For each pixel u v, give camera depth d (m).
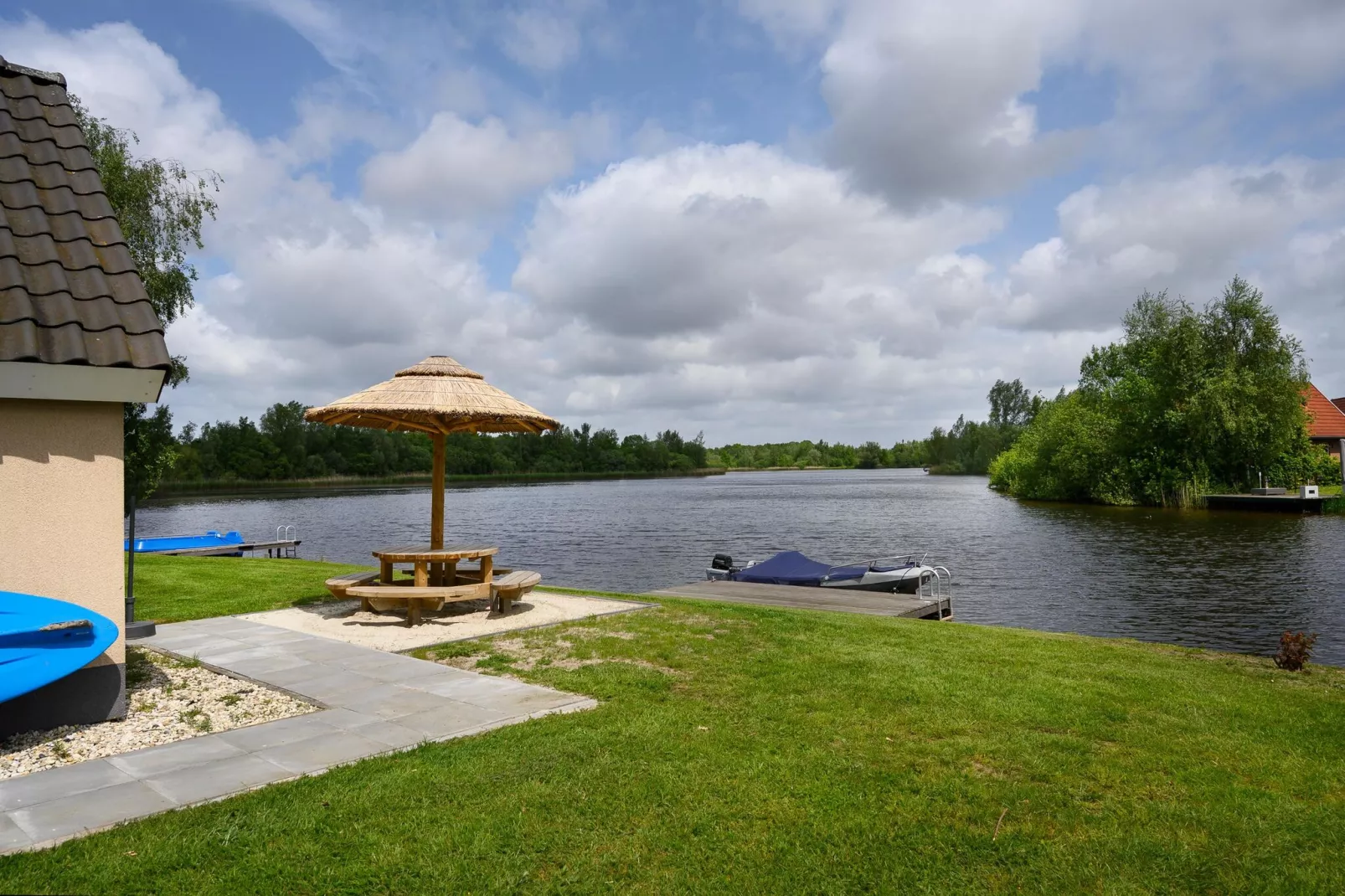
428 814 4.19
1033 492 57.72
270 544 27.25
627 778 4.70
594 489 94.19
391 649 8.23
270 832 3.96
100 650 5.12
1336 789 4.86
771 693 6.57
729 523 41.66
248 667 7.34
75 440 5.57
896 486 94.69
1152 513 42.06
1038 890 3.69
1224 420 42.69
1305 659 8.40
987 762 5.12
